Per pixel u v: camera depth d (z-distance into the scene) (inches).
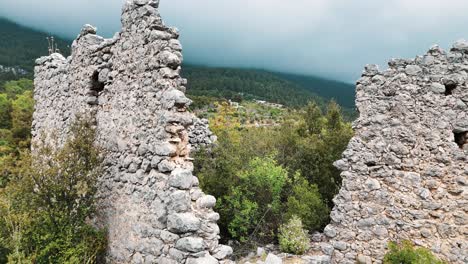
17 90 2079.2
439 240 364.2
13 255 271.9
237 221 431.8
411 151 382.9
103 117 333.1
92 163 319.0
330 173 544.4
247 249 422.9
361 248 386.9
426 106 382.6
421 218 371.2
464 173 366.3
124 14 312.7
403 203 378.3
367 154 395.9
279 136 655.1
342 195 401.7
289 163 573.9
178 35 281.1
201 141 663.8
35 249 296.5
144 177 272.1
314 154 569.3
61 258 286.8
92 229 311.7
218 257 240.4
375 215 386.0
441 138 375.6
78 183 307.6
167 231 242.8
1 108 1382.9
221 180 480.7
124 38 311.4
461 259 354.9
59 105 410.9
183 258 229.5
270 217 461.1
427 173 375.9
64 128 393.1
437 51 384.5
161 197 251.8
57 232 305.0
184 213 238.5
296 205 442.3
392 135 390.0
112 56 328.2
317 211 455.5
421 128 382.0
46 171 307.9
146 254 258.1
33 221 309.1
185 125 269.4
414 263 343.0
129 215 282.2
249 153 577.6
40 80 468.4
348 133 583.5
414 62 390.6
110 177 311.9
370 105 404.5
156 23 277.3
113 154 312.7
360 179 396.5
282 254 385.1
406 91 389.1
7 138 1024.2
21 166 348.8
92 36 364.5
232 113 1823.3
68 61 397.7
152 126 270.2
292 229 399.2
